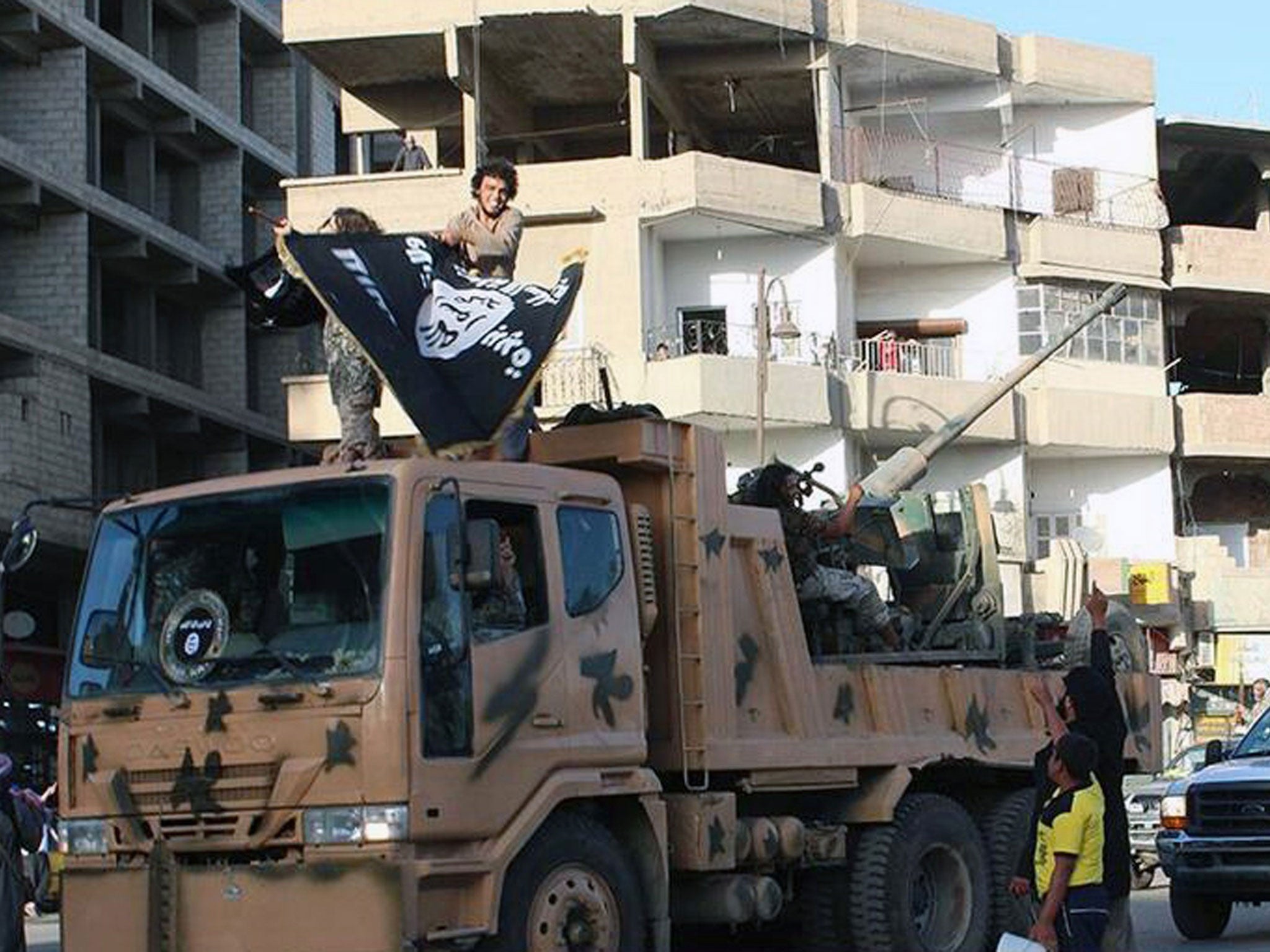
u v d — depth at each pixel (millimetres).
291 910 10148
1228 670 41250
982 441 39062
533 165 35844
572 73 37469
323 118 47625
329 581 10477
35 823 13742
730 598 12609
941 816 14141
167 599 10945
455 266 11648
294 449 38094
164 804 10633
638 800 11531
